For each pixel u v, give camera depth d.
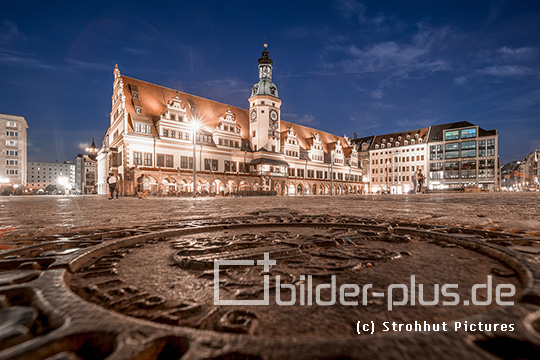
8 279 1.19
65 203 13.03
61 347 0.68
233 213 5.56
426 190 40.66
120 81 42.75
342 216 4.59
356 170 79.06
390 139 86.50
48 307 0.90
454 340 0.71
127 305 1.07
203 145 45.78
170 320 0.95
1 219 4.67
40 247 2.02
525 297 0.99
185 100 48.78
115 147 44.44
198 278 1.46
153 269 1.62
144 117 42.00
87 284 1.33
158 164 41.25
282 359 0.63
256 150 54.19
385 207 7.58
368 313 1.04
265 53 57.59
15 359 0.60
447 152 76.12
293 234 2.79
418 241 2.43
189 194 39.62
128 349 0.65
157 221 4.07
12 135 74.75
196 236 2.73
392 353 0.66
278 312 1.05
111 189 20.31
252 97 55.59
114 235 2.73
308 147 66.62
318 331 0.90
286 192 56.38
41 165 159.62
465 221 3.60
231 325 0.90
